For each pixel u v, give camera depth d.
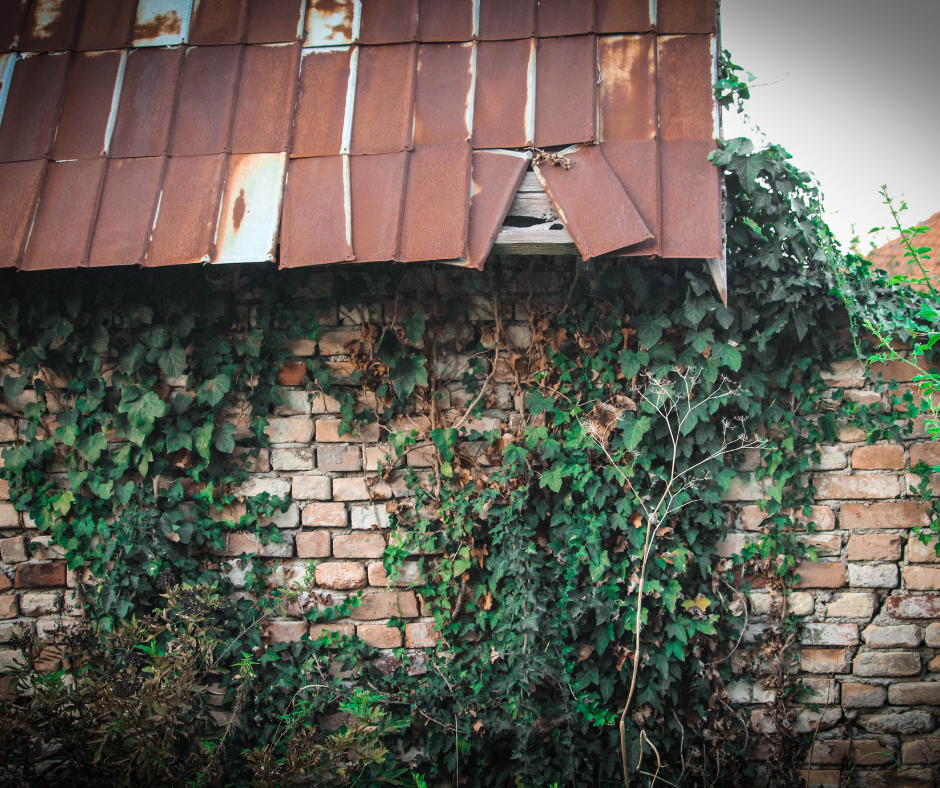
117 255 3.04
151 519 3.53
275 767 2.80
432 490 3.56
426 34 3.29
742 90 3.07
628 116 3.09
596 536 3.38
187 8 3.44
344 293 3.48
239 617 3.58
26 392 3.62
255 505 3.62
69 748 2.93
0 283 3.45
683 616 3.45
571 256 3.45
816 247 3.21
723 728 3.47
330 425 3.61
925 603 3.51
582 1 3.24
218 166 3.14
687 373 3.33
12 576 3.68
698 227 2.96
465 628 3.54
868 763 3.54
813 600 3.55
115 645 3.17
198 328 3.55
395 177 3.06
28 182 3.18
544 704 3.47
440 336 3.56
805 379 3.50
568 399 3.45
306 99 3.25
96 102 3.31
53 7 3.47
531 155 3.06
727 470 3.44
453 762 3.47
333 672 3.62
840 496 3.53
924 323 3.42
